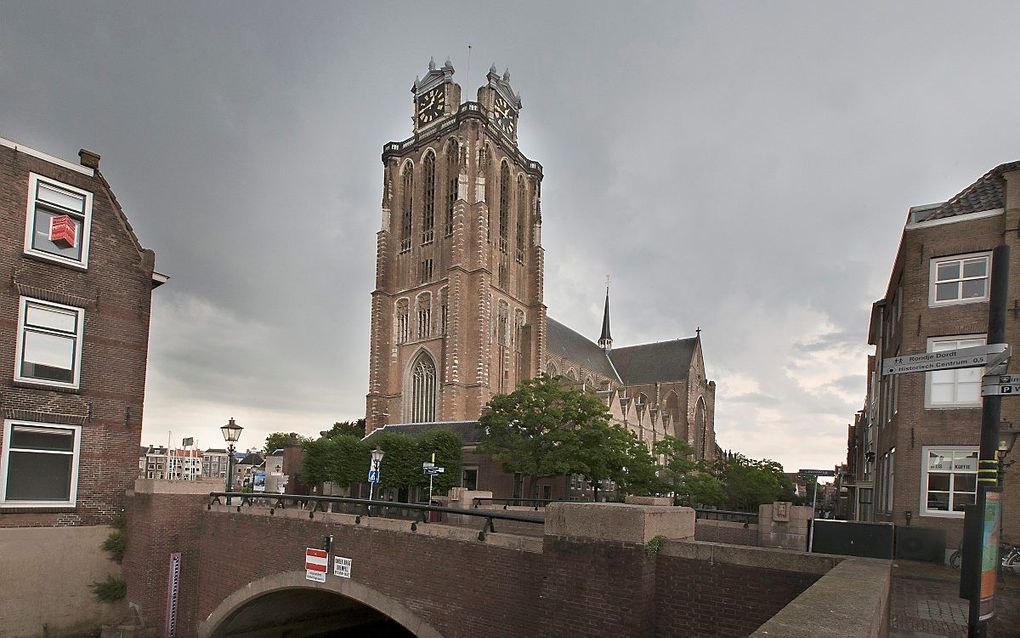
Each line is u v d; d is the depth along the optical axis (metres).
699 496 61.50
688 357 108.75
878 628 6.84
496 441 52.44
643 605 10.91
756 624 10.56
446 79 87.69
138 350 27.11
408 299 84.38
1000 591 15.53
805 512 22.09
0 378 22.89
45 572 23.08
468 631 15.19
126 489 25.89
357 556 18.34
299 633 26.27
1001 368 8.09
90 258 25.73
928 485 22.25
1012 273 21.23
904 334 23.41
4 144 23.58
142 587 23.58
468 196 79.62
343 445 53.34
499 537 14.84
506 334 84.06
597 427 49.09
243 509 23.19
